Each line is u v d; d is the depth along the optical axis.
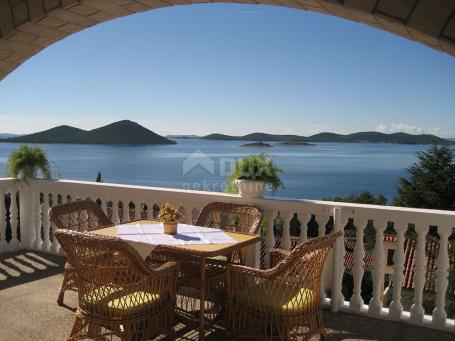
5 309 4.43
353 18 2.87
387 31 2.77
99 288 3.26
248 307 3.43
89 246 3.15
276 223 4.90
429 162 32.72
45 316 4.27
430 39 2.47
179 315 4.21
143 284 3.30
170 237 4.00
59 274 5.52
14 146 6.52
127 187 5.69
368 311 4.39
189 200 5.29
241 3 3.62
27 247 6.59
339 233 3.52
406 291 7.19
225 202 4.89
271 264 4.04
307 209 4.62
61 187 6.20
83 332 3.57
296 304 3.33
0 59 4.54
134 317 3.25
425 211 4.09
